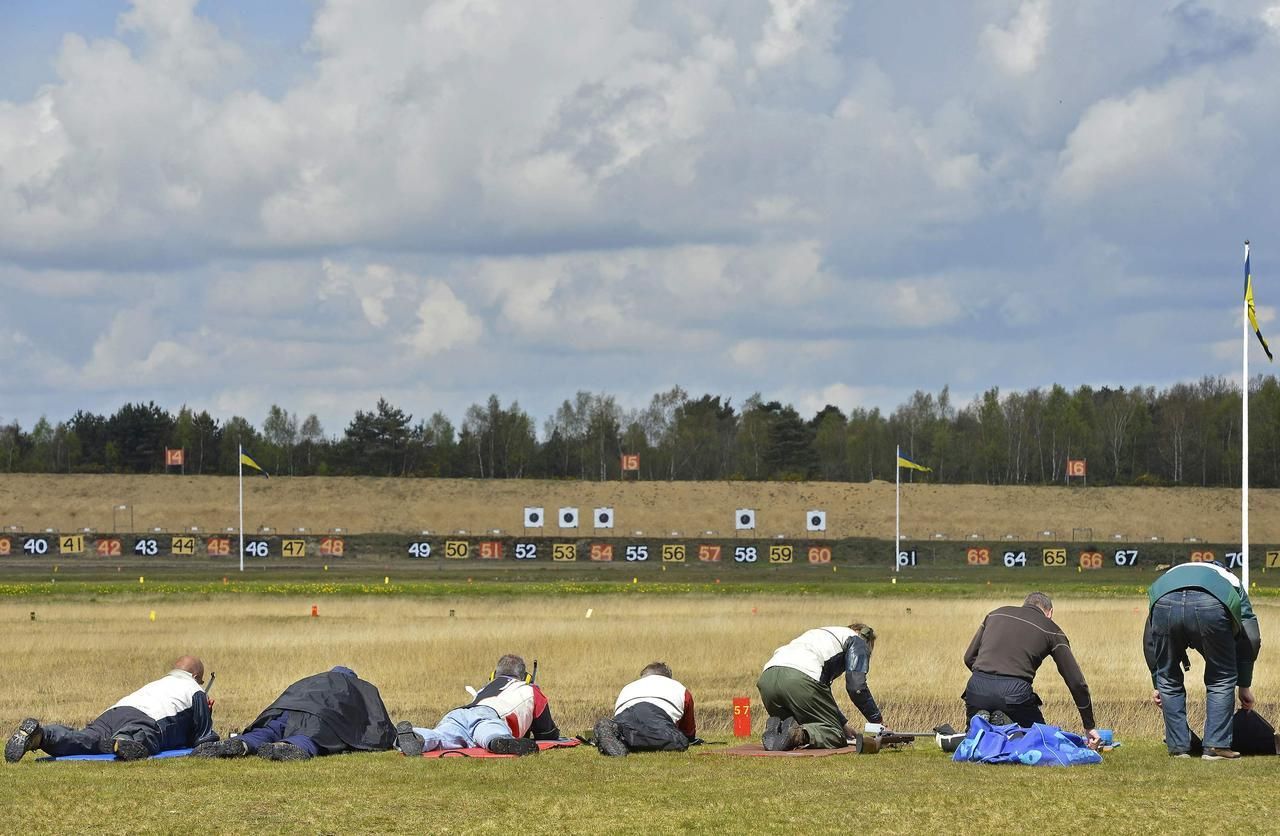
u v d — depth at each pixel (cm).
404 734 4078
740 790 3322
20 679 7600
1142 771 3591
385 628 10644
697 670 8094
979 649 4069
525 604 14862
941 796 3200
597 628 10544
